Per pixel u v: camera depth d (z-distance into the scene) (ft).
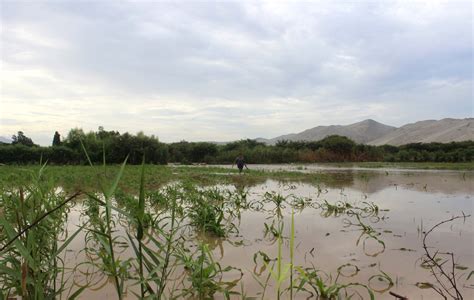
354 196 31.81
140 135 115.65
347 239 16.08
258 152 138.31
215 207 21.33
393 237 16.40
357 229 18.15
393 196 31.78
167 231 17.46
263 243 15.44
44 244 8.57
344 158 142.20
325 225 19.15
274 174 64.49
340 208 24.04
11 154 101.65
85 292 9.99
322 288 9.70
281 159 138.41
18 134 148.46
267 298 9.66
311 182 47.93
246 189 38.09
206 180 50.93
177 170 76.59
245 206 25.39
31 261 6.58
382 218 21.11
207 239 16.15
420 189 37.73
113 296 9.73
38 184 9.45
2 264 7.60
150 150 113.39
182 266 12.17
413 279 11.13
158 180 49.26
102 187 6.45
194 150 143.43
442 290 10.21
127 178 50.24
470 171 73.61
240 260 13.03
